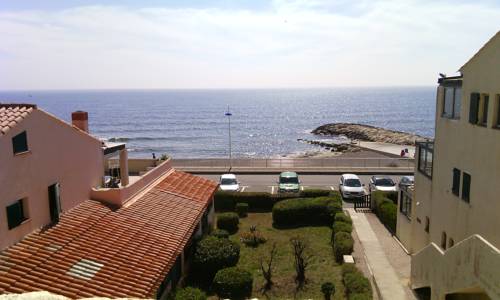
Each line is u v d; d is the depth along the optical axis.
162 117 173.75
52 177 15.36
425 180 20.20
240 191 34.72
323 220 27.98
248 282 18.19
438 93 18.53
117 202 18.31
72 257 13.61
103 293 12.43
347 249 20.94
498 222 13.14
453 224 16.77
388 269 19.84
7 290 11.30
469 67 15.29
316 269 20.41
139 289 13.20
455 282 13.27
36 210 14.37
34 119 14.24
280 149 90.38
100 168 19.67
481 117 14.53
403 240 23.59
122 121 159.50
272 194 31.70
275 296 17.88
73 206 16.89
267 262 21.44
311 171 44.28
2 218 12.68
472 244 12.04
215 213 30.91
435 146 18.84
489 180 13.75
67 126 16.44
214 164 47.16
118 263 14.12
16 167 13.28
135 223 17.30
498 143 13.14
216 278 18.31
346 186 34.28
